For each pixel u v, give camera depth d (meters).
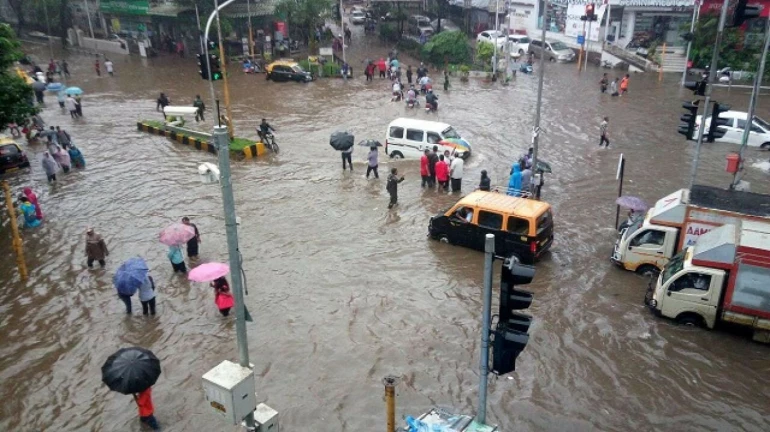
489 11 59.41
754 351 13.32
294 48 53.66
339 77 44.78
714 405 11.70
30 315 15.05
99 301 15.62
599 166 25.41
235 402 7.92
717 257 13.50
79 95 35.34
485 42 48.66
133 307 15.28
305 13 50.66
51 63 44.12
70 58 52.69
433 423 8.91
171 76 45.28
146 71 47.09
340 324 14.30
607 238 18.72
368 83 42.91
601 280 16.25
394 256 17.67
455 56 47.62
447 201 21.64
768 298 13.07
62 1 56.66
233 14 49.09
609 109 35.16
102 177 24.64
